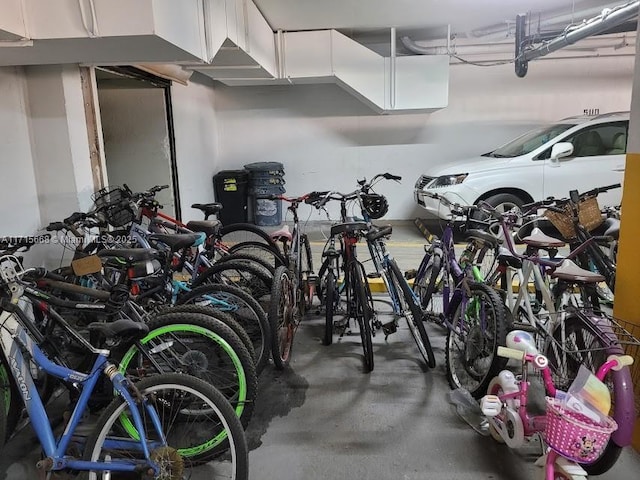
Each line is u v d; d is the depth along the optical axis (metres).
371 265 5.12
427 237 5.82
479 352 2.65
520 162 5.87
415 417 2.52
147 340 2.10
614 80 7.12
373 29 6.32
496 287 3.29
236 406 2.16
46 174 3.30
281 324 2.97
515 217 3.36
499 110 7.39
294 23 5.74
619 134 5.90
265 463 2.17
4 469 2.15
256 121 7.77
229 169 7.93
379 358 3.20
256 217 7.49
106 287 2.57
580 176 5.84
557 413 1.65
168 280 2.82
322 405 2.64
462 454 2.22
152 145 5.80
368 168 7.80
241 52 4.34
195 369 2.23
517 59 6.00
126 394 1.73
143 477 1.78
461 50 6.88
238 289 2.71
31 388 1.85
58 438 2.06
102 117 5.72
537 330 2.41
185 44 2.66
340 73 6.28
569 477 1.64
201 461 2.15
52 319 2.02
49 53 2.53
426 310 3.54
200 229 3.44
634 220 2.22
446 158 7.65
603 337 2.01
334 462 2.18
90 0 2.17
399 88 6.42
